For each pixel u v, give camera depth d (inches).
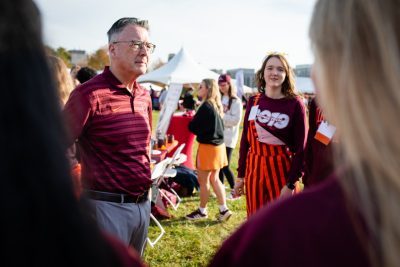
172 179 217.9
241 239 25.4
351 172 22.3
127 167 81.7
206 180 178.7
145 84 612.7
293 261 22.4
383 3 21.1
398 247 20.3
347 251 21.9
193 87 542.3
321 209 22.9
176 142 223.5
